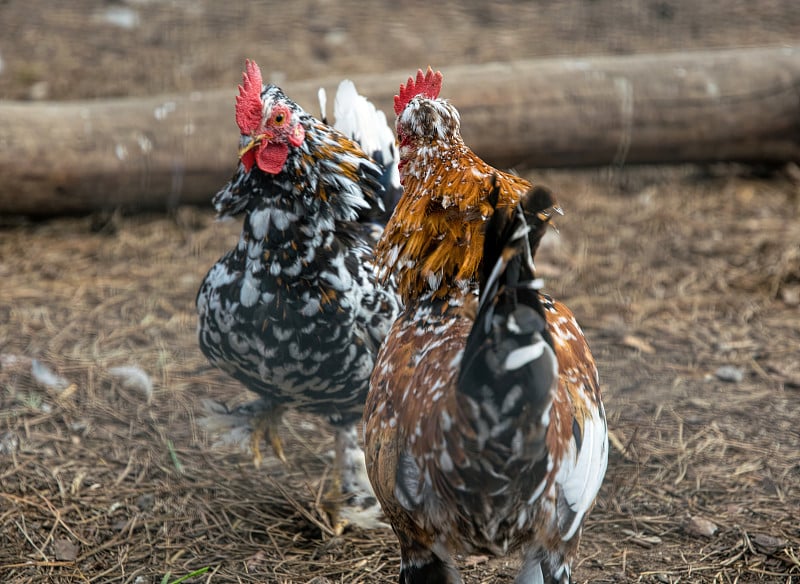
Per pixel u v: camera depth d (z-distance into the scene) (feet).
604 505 12.92
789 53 24.16
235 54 30.58
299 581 11.50
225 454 14.24
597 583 11.30
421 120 9.31
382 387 9.00
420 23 34.30
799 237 21.52
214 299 11.34
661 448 14.21
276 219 10.96
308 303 10.94
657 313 18.58
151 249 21.09
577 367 8.82
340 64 29.76
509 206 8.30
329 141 11.25
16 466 13.46
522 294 7.55
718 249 21.31
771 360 16.80
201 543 12.23
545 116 22.75
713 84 23.39
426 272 9.18
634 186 24.82
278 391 11.72
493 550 8.57
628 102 23.06
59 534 12.16
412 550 9.00
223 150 21.47
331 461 14.23
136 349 17.07
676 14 35.29
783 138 24.09
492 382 7.41
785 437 14.52
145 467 13.74
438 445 7.98
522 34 33.22
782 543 11.94
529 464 7.72
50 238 21.45
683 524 12.45
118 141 21.02
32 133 20.59
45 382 15.72
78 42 31.09
